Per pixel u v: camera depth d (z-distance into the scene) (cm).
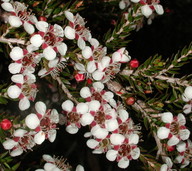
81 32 20
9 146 19
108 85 22
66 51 21
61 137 31
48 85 26
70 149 32
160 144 21
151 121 21
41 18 21
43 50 19
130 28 23
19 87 19
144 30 35
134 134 20
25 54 19
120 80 22
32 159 26
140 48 35
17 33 20
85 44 21
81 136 32
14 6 20
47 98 26
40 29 19
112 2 26
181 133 21
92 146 21
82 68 21
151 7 22
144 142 26
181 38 40
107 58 20
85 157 34
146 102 22
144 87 22
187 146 22
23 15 20
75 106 21
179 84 22
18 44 20
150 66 22
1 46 21
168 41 38
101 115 20
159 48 37
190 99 21
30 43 19
